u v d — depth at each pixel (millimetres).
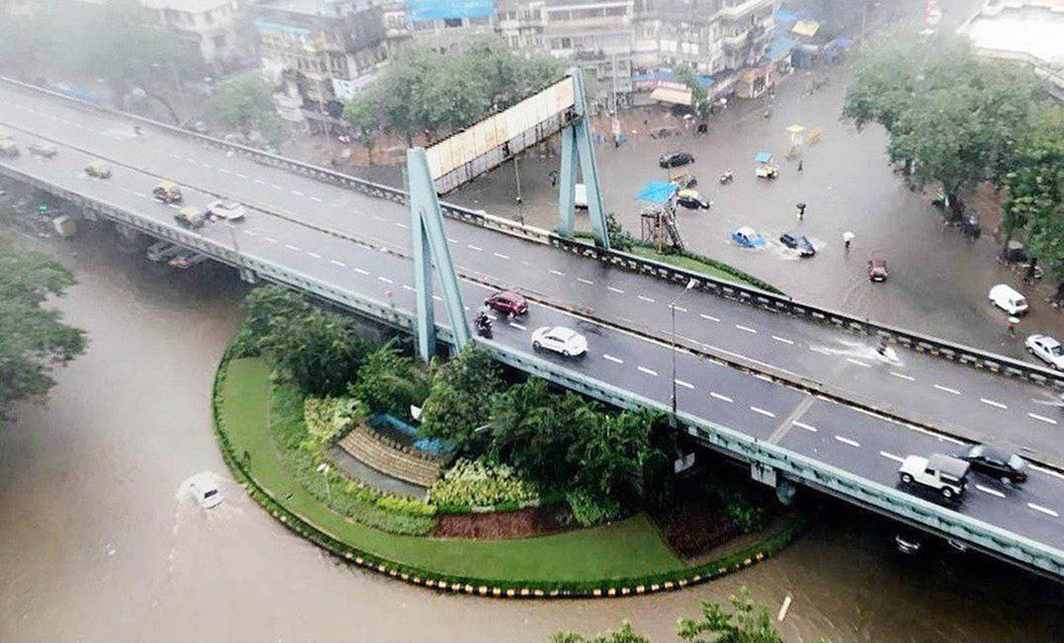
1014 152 100312
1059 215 92188
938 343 81938
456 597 75750
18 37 167250
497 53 136375
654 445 76812
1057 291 99688
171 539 84062
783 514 78000
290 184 125375
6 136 143500
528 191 135500
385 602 76188
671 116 151625
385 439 89562
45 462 94562
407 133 140000
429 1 151750
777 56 159250
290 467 89125
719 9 145375
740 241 116750
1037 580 70750
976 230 112500
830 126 145000
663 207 118750
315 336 94000
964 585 71438
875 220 119312
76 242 134500
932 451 71812
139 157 137125
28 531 86562
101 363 108750
